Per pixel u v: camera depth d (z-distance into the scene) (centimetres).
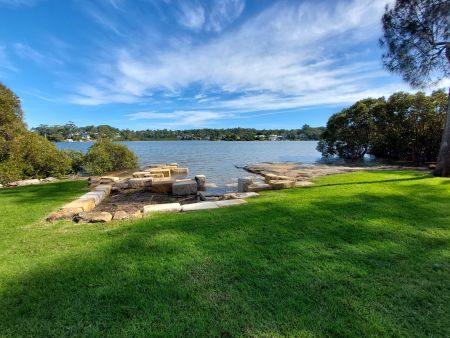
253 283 263
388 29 988
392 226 412
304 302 234
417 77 993
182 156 2822
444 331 200
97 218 479
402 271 282
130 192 865
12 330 206
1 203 630
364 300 236
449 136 936
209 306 230
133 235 396
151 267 296
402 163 1884
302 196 631
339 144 2428
